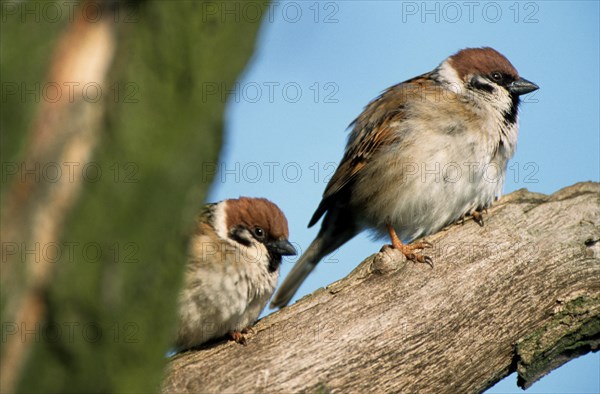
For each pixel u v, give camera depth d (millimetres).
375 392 7996
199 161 4059
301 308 8352
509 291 8961
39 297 3496
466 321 8664
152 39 3811
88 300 3602
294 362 7840
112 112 3672
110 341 3709
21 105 3496
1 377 3418
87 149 3605
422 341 8344
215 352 7887
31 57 3555
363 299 8453
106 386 3719
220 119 4238
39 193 3500
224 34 4180
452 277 8828
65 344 3547
